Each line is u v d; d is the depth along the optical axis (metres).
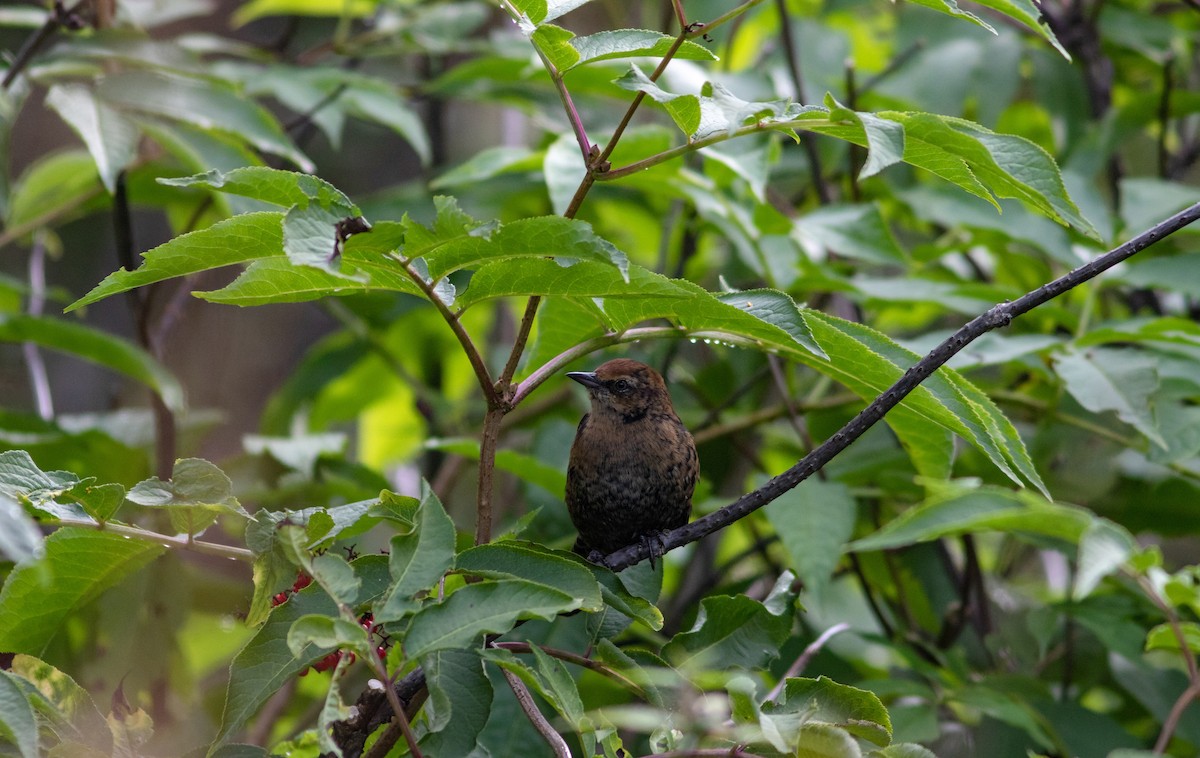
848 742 4.41
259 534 4.90
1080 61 12.27
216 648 11.23
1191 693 6.39
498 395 5.13
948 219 9.59
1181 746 9.47
